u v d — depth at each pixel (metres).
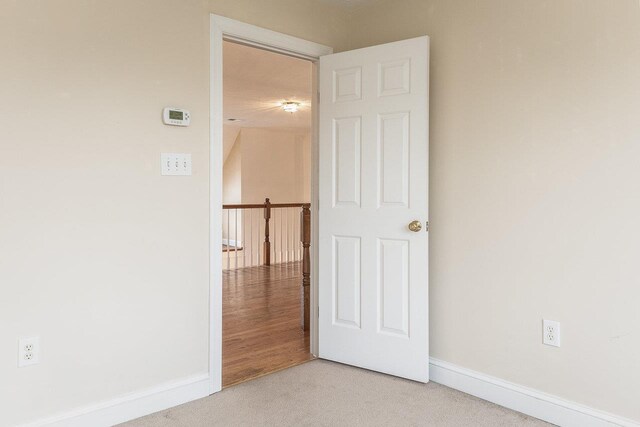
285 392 2.44
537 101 2.15
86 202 2.01
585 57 1.99
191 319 2.34
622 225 1.89
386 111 2.62
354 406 2.27
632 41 1.86
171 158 2.25
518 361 2.23
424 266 2.51
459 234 2.47
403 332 2.60
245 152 8.38
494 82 2.31
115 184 2.09
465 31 2.43
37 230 1.89
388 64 2.60
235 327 3.67
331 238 2.85
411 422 2.11
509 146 2.25
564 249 2.06
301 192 9.23
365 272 2.72
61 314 1.95
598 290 1.96
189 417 2.16
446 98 2.51
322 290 2.91
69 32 1.95
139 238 2.16
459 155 2.46
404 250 2.57
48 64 1.90
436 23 2.56
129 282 2.14
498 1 2.29
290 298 4.67
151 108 2.19
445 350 2.54
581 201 2.01
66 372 1.97
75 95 1.97
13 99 1.83
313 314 3.03
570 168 2.04
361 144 2.71
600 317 1.96
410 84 2.53
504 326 2.29
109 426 2.07
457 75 2.46
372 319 2.70
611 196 1.92
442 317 2.55
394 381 2.57
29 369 1.88
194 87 2.33
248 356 3.01
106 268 2.07
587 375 2.00
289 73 4.43
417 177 2.52
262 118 7.20
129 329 2.14
